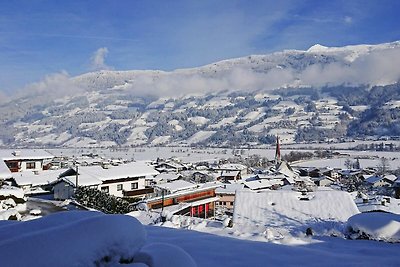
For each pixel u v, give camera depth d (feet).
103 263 11.08
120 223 12.09
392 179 200.95
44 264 9.94
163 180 150.51
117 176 110.93
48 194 111.34
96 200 76.74
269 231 28.32
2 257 9.82
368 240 27.27
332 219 50.21
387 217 28.84
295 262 18.11
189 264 12.30
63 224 12.35
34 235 10.68
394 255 21.27
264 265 17.54
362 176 229.66
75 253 10.55
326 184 216.95
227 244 20.85
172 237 22.50
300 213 53.83
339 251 22.54
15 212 50.88
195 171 232.73
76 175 99.14
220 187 154.92
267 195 61.05
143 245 12.67
